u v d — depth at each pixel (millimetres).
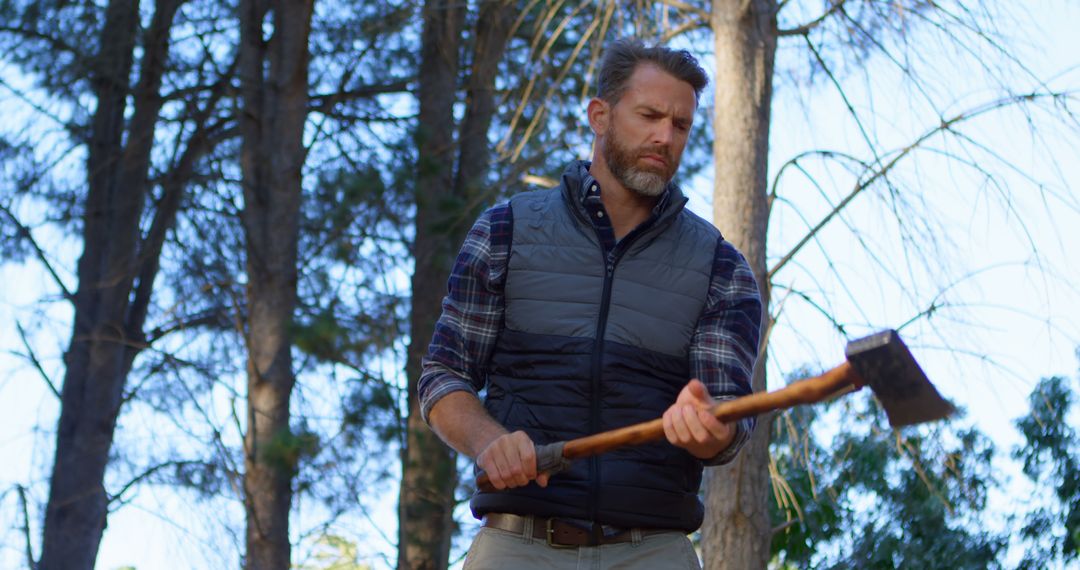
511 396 2707
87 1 11797
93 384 12312
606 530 2643
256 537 8742
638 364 2680
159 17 11867
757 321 2818
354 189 9609
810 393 2180
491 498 2693
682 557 2691
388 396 9539
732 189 7250
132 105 12672
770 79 7395
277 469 8758
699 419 2291
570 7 9820
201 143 12312
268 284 9281
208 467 11094
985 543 11227
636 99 2758
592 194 2764
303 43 9688
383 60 11305
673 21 7887
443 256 9758
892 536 10914
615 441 2391
